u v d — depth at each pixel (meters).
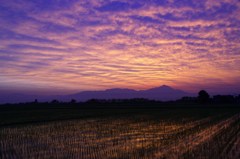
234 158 16.14
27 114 56.91
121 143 21.75
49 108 85.25
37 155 17.98
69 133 27.86
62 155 17.88
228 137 23.55
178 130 29.11
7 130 30.81
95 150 19.19
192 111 62.09
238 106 86.12
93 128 31.84
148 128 31.25
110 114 55.28
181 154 17.36
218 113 54.34
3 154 18.38
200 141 21.89
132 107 86.62
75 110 71.75
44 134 27.36
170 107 83.44
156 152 18.09
